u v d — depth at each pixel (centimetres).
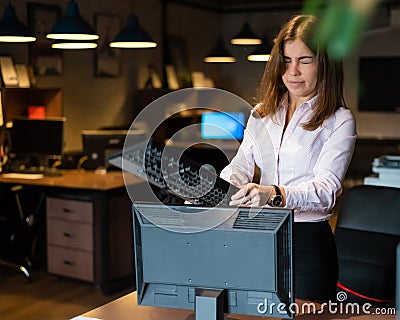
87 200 464
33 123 536
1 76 527
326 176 192
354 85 972
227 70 1005
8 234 497
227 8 1013
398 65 943
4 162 544
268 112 209
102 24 681
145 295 163
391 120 959
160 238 156
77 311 421
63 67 616
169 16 847
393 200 343
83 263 471
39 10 571
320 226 198
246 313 153
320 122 199
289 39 196
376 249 334
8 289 469
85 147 548
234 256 150
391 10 898
